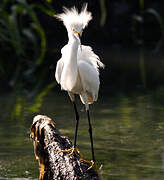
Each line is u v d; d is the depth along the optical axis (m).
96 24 30.80
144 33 31.20
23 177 8.65
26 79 20.17
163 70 21.94
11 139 11.15
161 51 28.33
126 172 8.79
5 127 12.19
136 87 17.89
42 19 29.84
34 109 14.30
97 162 9.41
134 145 10.70
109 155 9.92
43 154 8.48
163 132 11.80
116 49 29.36
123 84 18.56
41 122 8.63
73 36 8.52
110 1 31.28
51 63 24.05
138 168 9.05
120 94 16.64
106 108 14.51
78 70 8.77
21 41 23.77
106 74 21.11
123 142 10.95
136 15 31.17
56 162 8.10
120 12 31.20
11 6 22.67
